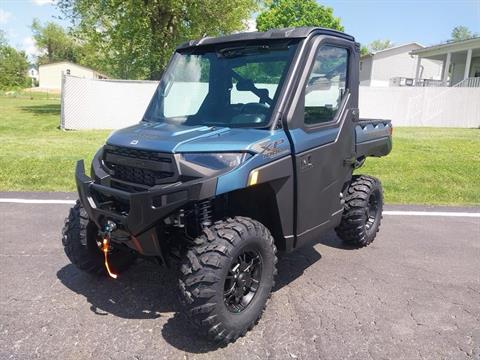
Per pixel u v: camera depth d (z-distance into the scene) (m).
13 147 11.12
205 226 3.29
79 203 4.06
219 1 23.22
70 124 16.05
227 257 3.08
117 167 3.48
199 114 3.83
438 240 5.49
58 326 3.45
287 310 3.74
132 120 17.14
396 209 6.82
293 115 3.52
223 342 3.22
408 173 8.97
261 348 3.22
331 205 4.18
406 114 20.56
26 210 6.39
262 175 3.23
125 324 3.50
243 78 3.74
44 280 4.22
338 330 3.45
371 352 3.18
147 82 16.94
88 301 3.84
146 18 21.84
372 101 20.30
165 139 3.29
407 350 3.21
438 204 7.17
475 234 5.73
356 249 5.15
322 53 3.85
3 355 3.08
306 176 3.68
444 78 28.39
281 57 3.68
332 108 4.10
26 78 72.56
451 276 4.46
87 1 22.75
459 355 3.16
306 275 4.43
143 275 4.34
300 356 3.12
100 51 24.16
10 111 23.62
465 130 18.11
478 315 3.71
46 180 8.05
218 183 3.01
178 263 3.55
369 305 3.85
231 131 3.45
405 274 4.49
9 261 4.64
